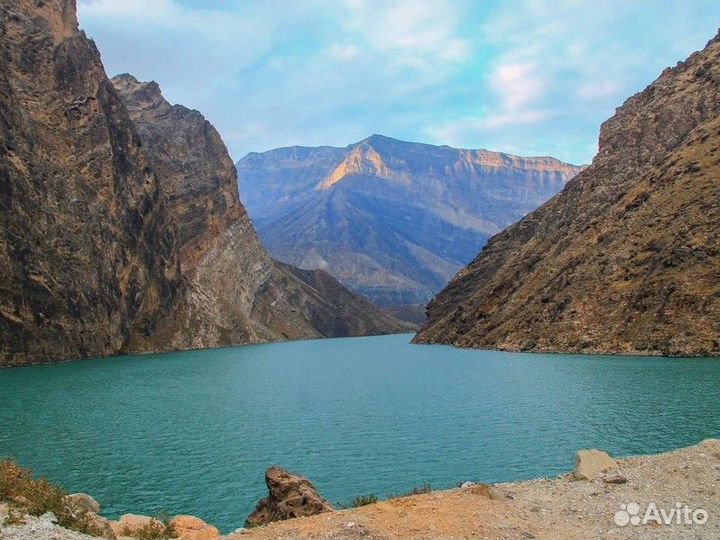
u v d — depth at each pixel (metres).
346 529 17.84
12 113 141.88
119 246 171.12
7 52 158.62
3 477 20.61
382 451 44.09
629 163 159.38
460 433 49.12
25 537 15.91
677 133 153.62
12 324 127.31
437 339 184.12
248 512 31.91
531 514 19.23
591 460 24.94
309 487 24.42
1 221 128.25
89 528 18.83
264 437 50.56
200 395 79.38
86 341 148.88
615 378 76.19
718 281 101.88
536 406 60.06
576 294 126.44
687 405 55.25
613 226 136.12
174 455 44.59
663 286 108.50
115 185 174.62
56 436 51.69
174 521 22.78
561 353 115.12
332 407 66.62
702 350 93.69
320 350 193.12
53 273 140.38
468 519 18.61
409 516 18.94
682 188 125.94
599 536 17.05
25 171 140.12
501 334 139.12
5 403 71.88
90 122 172.50
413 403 67.25
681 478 22.50
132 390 85.19
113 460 43.19
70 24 183.88
